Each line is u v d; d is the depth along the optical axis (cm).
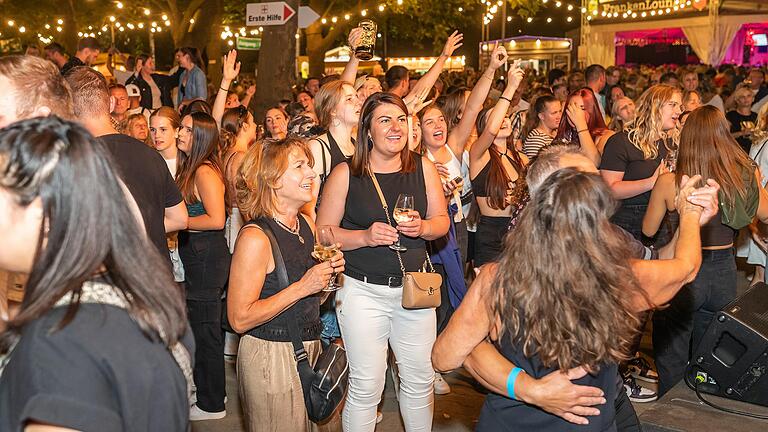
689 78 1206
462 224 577
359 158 404
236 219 582
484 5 2919
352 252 398
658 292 266
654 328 475
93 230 154
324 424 352
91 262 153
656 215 461
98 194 155
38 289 151
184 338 177
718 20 2311
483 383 258
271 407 342
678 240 280
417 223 386
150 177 357
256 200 345
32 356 147
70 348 148
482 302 253
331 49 3272
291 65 1116
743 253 759
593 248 228
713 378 362
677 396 366
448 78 1906
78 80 345
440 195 418
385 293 396
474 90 569
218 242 486
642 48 2720
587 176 233
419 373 407
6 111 247
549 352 236
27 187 151
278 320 343
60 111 257
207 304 486
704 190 279
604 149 559
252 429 349
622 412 293
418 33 2723
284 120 732
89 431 146
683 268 268
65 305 152
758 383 351
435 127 564
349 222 409
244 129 632
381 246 395
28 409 143
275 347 343
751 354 350
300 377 342
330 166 480
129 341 155
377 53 4094
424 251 413
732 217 442
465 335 257
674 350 464
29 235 154
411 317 399
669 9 2398
